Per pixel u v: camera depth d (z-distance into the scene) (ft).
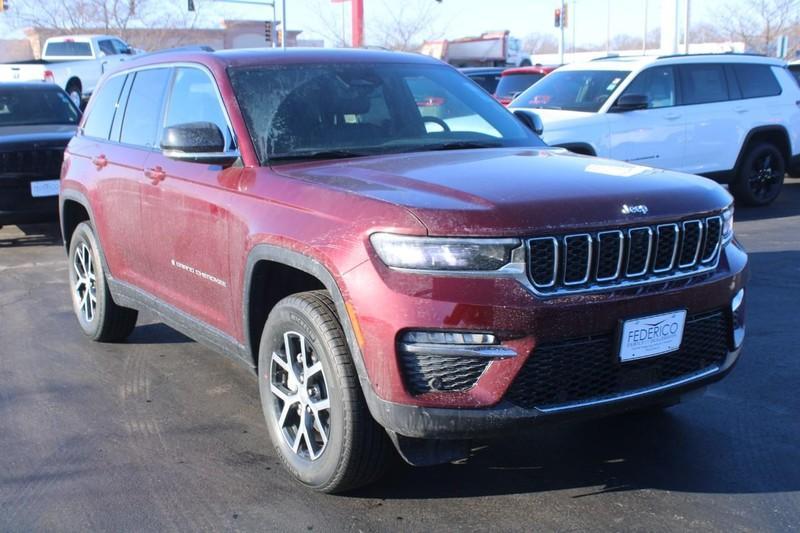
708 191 12.16
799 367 17.08
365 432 11.33
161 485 12.78
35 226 36.76
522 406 10.49
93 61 87.86
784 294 22.72
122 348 19.57
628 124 33.68
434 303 10.28
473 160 13.32
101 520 11.79
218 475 13.07
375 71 16.08
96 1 126.72
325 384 11.70
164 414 15.58
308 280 13.52
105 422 15.25
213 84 15.03
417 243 10.36
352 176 12.43
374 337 10.57
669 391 11.51
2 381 17.47
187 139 13.58
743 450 13.47
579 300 10.55
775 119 37.65
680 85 35.29
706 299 11.60
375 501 12.13
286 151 13.91
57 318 22.29
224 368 18.07
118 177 17.28
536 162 13.15
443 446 11.20
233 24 133.08
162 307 16.31
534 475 12.84
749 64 37.55
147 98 17.43
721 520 11.37
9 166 29.76
